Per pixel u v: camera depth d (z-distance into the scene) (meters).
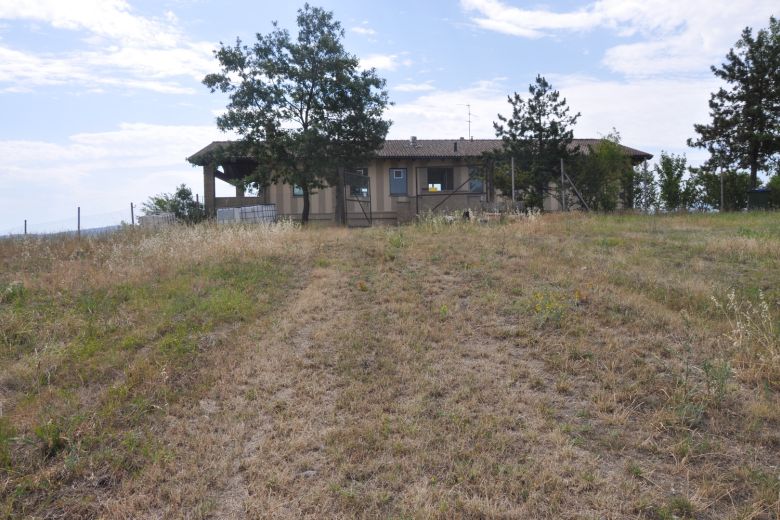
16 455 4.09
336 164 21.78
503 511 3.47
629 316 6.58
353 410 4.71
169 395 4.98
